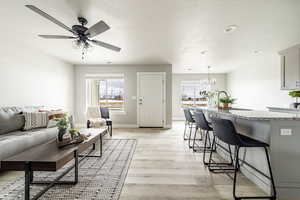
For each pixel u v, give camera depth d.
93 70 5.65
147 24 2.55
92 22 2.47
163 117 5.64
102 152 3.11
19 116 2.96
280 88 4.08
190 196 1.72
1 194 1.75
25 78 3.59
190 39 3.20
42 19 2.41
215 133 2.02
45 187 1.87
